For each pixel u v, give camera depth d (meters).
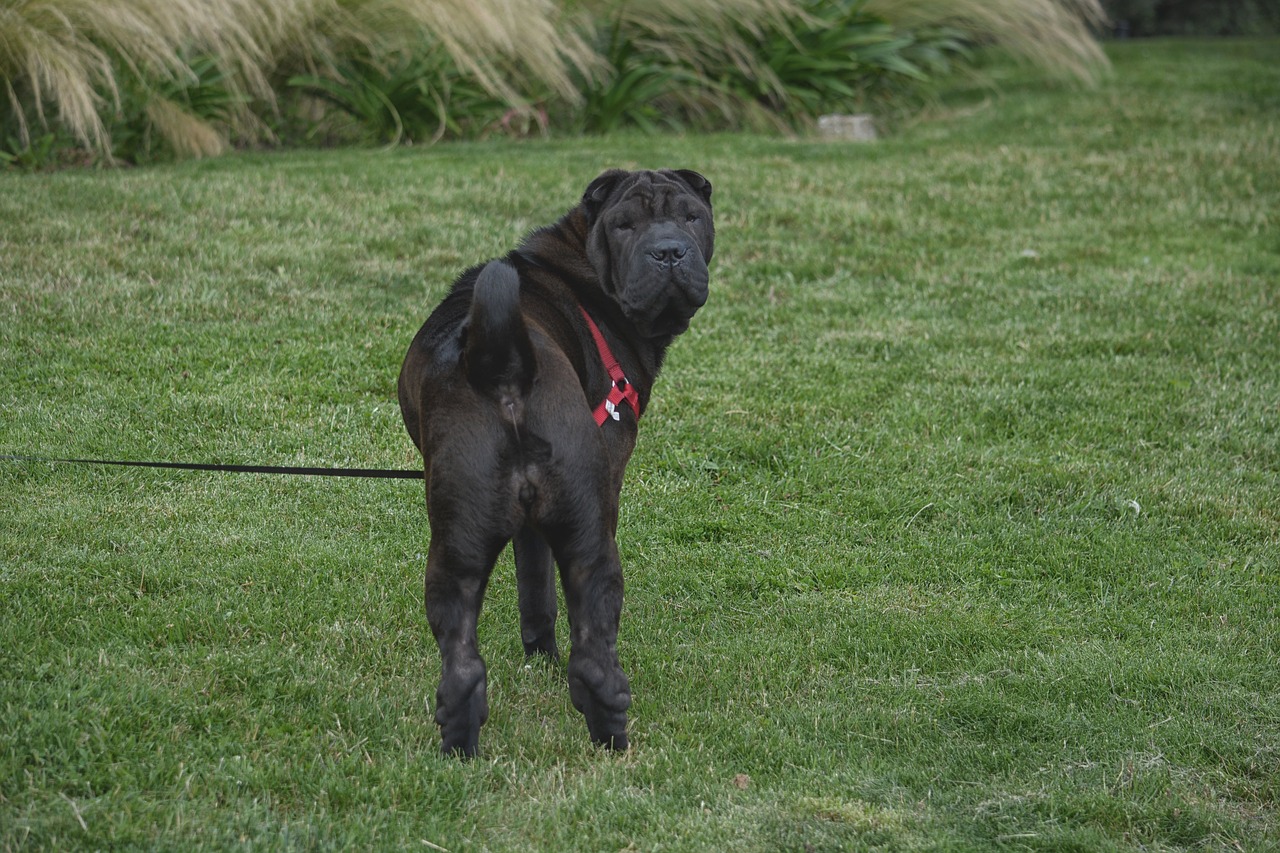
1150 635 7.53
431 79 19.80
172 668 6.43
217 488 8.84
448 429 5.36
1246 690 6.85
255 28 17.84
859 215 15.80
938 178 17.91
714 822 5.43
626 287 5.95
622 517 8.92
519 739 6.06
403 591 7.64
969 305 13.27
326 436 9.70
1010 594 8.10
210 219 14.09
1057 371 11.57
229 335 11.27
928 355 11.94
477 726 5.64
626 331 6.30
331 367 10.87
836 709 6.56
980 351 12.06
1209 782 6.00
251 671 6.47
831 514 9.11
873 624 7.57
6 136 16.59
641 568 8.23
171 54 16.06
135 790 5.34
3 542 7.76
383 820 5.30
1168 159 19.06
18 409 9.58
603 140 19.70
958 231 15.61
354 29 19.16
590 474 5.45
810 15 22.14
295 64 19.33
